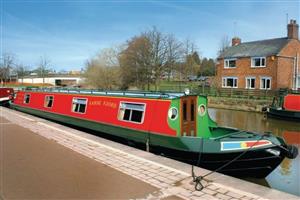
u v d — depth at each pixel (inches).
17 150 369.7
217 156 368.5
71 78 3513.8
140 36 1950.1
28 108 820.0
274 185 402.3
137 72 1929.1
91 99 579.2
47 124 576.4
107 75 2148.1
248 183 252.2
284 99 1031.6
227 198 223.3
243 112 1273.4
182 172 280.5
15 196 232.2
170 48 1980.8
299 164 506.6
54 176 275.6
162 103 429.4
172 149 405.4
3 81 2965.1
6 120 638.5
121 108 496.7
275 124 997.8
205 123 443.2
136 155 340.2
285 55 1512.1
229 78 1723.7
